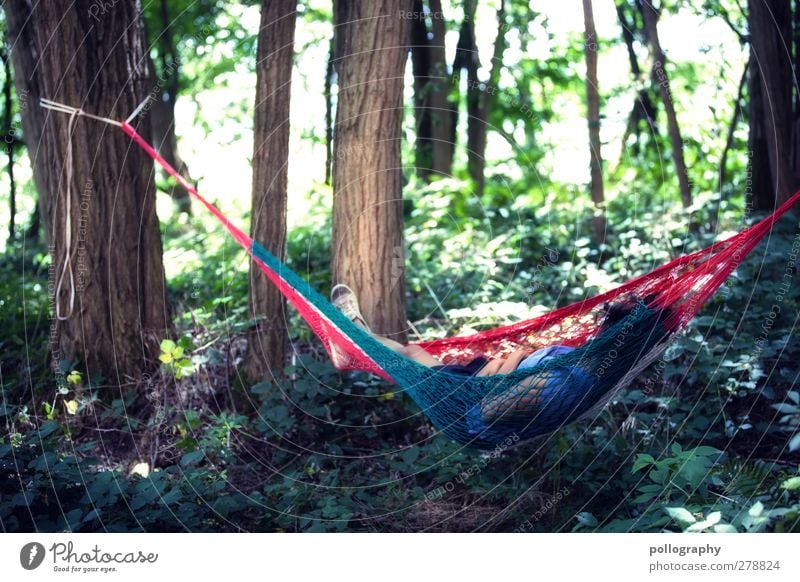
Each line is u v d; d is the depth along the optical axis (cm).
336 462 365
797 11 542
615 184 813
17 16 469
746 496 278
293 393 378
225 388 407
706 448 272
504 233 630
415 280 530
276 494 333
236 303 508
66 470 304
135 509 290
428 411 314
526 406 300
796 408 301
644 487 275
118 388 405
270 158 393
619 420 378
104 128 396
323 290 518
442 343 363
